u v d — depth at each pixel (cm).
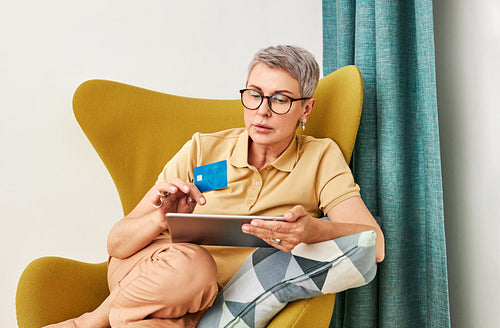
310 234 109
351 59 179
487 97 143
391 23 156
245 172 141
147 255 117
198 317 116
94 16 224
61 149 224
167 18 231
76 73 223
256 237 110
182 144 177
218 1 235
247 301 111
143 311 109
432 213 147
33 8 218
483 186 145
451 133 158
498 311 141
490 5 140
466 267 153
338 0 181
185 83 233
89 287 150
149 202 138
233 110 181
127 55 228
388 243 152
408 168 159
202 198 122
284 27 240
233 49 236
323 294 112
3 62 215
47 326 120
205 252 113
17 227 219
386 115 155
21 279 136
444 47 159
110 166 169
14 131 217
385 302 152
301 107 139
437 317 146
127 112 173
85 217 229
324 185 139
